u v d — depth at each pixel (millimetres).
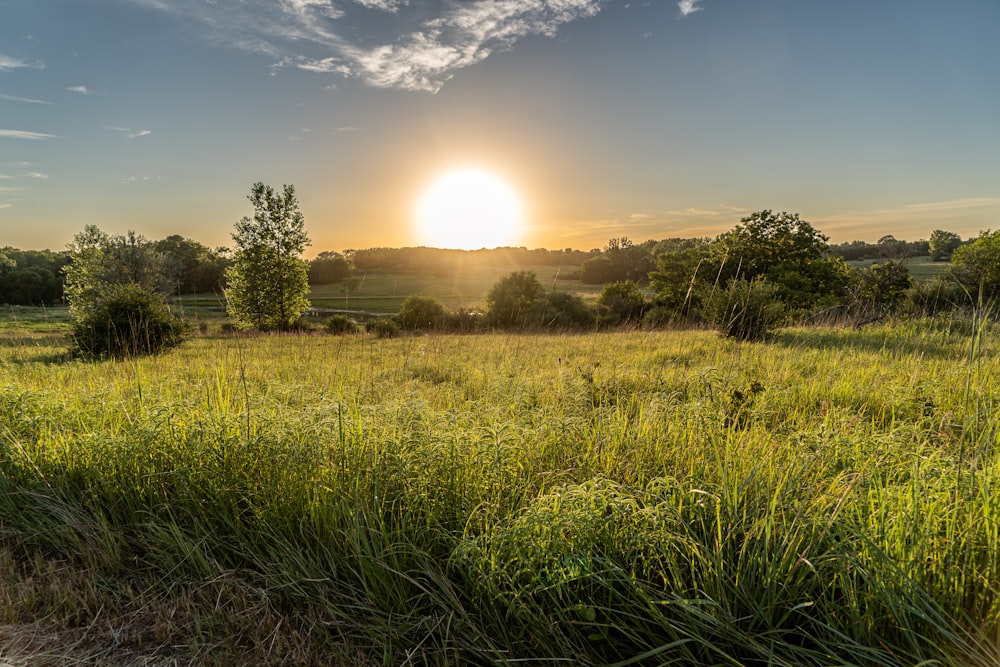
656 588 2279
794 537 2229
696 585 2230
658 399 4723
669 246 54625
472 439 3307
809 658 1956
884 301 22828
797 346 10680
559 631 2111
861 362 8352
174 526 2963
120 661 2189
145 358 12023
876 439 3256
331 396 5254
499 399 5859
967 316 10594
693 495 2666
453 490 2951
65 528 3119
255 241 39875
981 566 2146
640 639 2068
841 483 2662
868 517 2434
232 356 10891
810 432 3539
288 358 11203
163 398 4949
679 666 2020
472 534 2695
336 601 2500
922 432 3689
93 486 3488
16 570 2883
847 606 2047
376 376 8016
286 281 39469
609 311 31281
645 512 2326
